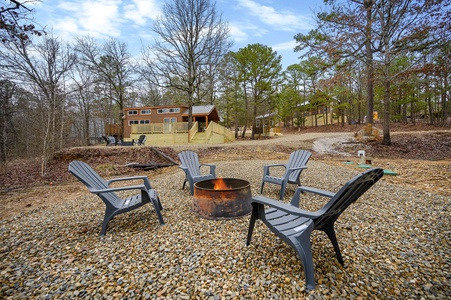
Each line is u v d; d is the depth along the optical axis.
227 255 2.13
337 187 4.59
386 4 10.04
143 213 3.38
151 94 32.47
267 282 1.74
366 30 10.55
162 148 11.93
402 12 9.62
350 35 10.60
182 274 1.86
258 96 21.69
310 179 5.24
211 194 3.04
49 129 10.07
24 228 2.95
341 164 8.02
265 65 20.59
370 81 11.92
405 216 2.96
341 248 2.21
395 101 20.03
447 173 5.55
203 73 17.44
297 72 28.64
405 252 2.12
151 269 1.95
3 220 3.37
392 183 4.82
